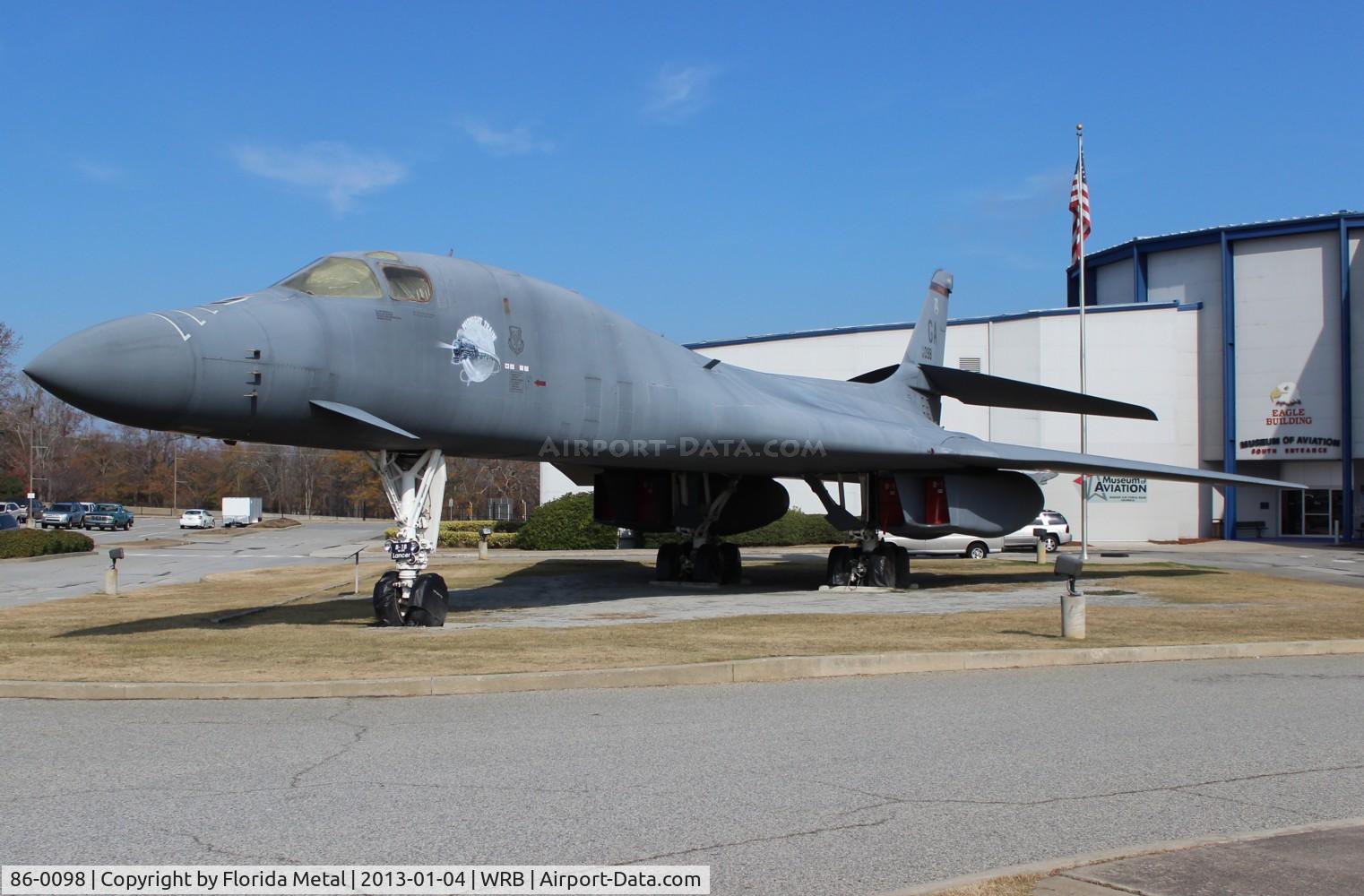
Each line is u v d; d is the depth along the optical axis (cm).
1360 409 3972
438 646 1009
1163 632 1162
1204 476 1809
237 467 10988
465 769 567
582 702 768
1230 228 4125
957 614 1343
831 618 1282
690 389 1487
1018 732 671
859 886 398
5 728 668
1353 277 3997
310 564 2731
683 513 1805
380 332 1153
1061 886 391
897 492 1750
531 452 1340
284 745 623
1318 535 4203
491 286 1290
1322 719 720
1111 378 3988
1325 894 384
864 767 578
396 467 1253
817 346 4216
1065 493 4012
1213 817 492
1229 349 4131
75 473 8938
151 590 1831
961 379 1948
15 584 2067
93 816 479
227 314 1061
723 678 867
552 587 1819
